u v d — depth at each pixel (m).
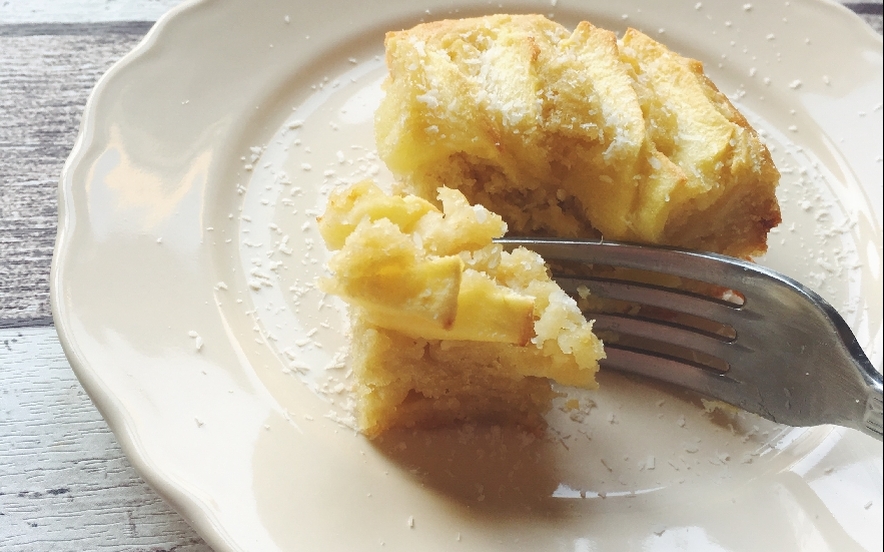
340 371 0.22
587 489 0.21
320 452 0.21
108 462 0.21
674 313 0.23
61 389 0.22
